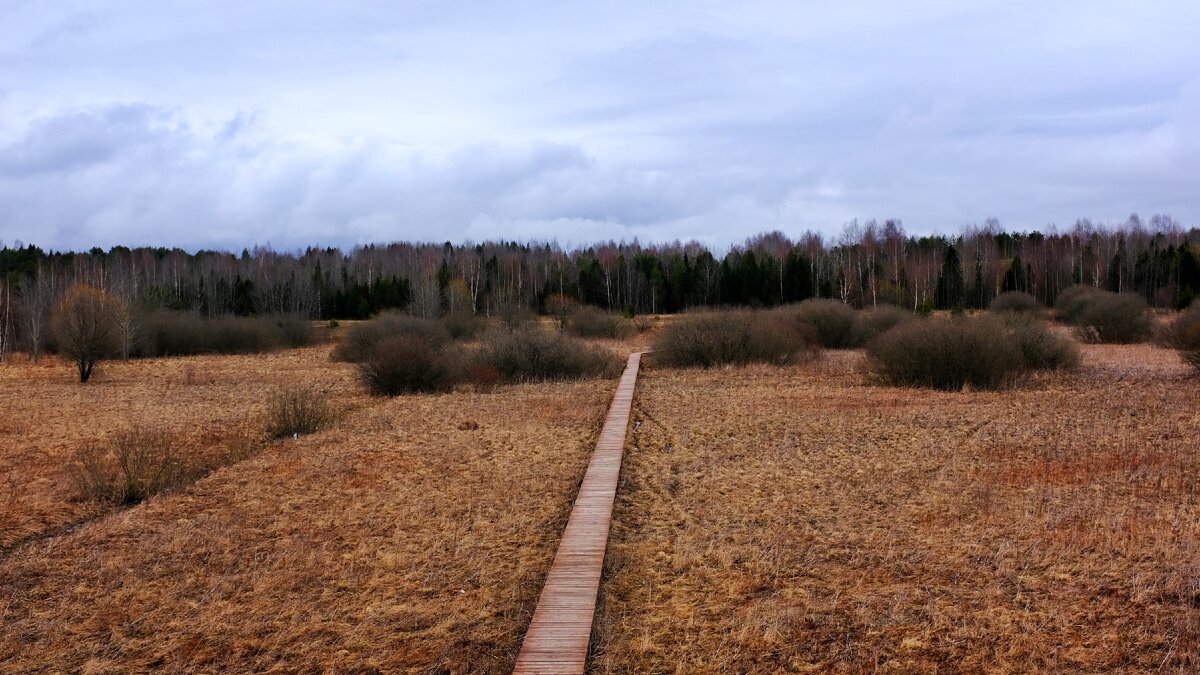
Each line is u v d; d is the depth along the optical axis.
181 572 8.01
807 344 31.73
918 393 19.61
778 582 7.27
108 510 10.52
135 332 37.56
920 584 7.12
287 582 7.63
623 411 17.02
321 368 31.02
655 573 7.58
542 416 17.03
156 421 17.39
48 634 6.70
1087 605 6.56
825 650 6.00
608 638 6.24
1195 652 5.73
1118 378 21.50
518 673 5.60
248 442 14.82
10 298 43.41
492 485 11.02
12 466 12.96
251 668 6.02
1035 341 23.94
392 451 13.45
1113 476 10.49
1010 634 6.12
